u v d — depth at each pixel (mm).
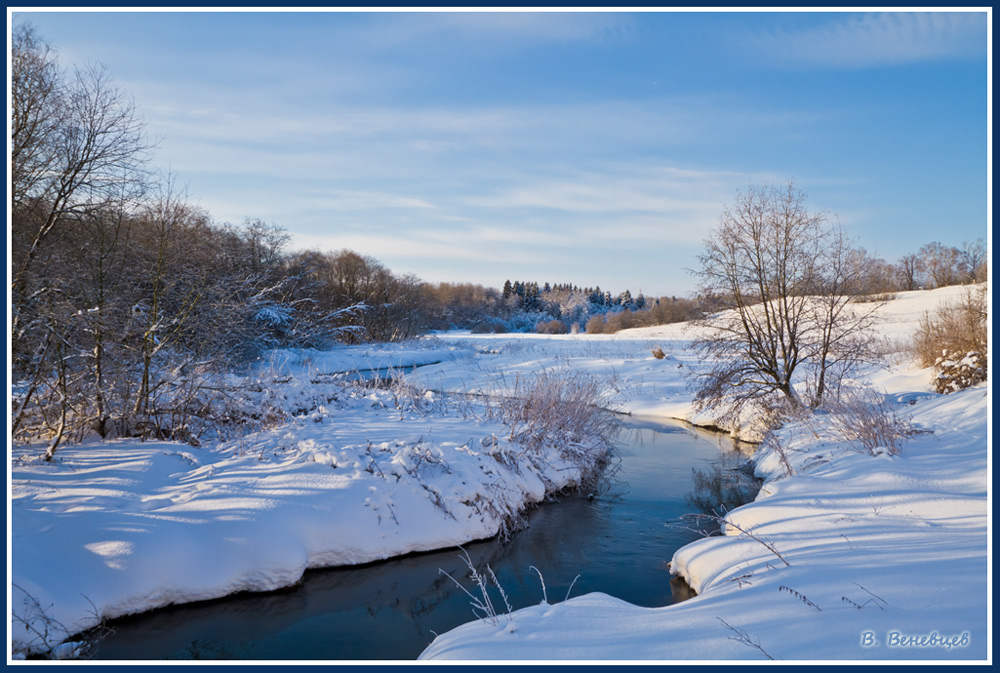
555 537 8836
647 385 23469
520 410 13297
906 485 7566
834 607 4371
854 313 15297
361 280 44094
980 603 4047
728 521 7965
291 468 8562
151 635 6066
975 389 11430
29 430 9461
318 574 7398
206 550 6855
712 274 16094
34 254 9438
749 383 16375
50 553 6254
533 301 117375
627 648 4324
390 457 9141
